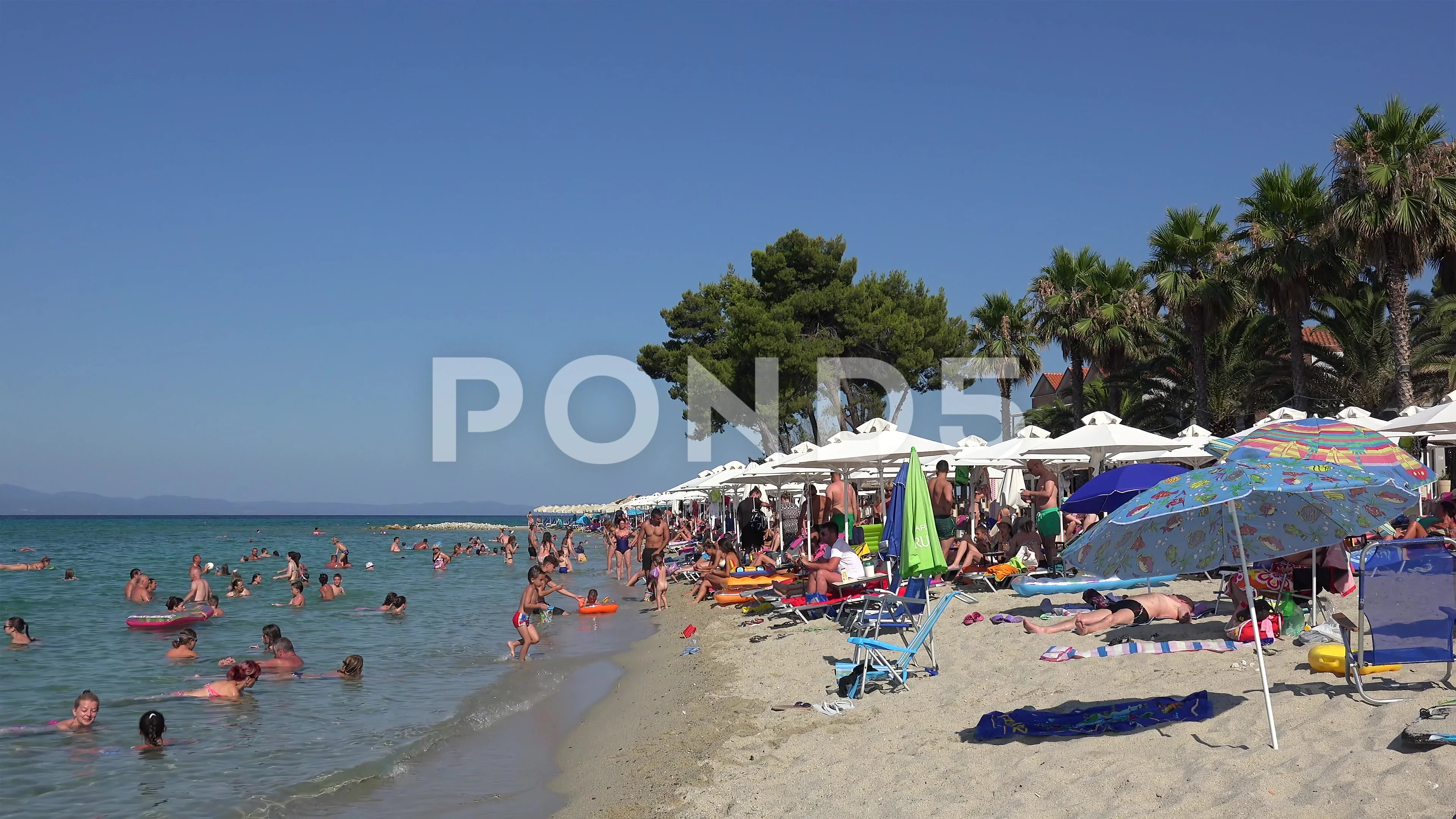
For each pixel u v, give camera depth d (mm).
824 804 5473
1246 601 7551
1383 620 5520
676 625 15656
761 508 22188
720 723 7887
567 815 6219
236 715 9648
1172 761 4992
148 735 8297
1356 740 4727
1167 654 7297
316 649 14234
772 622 13766
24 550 52562
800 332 34062
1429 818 3809
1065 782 5000
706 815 5715
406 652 13852
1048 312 31828
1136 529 5820
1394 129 21922
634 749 7645
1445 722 4617
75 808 6699
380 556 45844
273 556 43781
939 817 4887
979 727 6148
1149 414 32312
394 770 7508
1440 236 21469
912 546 9281
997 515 20797
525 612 13320
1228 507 6004
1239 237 25578
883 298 35250
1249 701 5703
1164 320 30594
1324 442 5156
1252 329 30234
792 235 35219
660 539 19672
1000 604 11234
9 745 8422
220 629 16953
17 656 13945
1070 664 7625
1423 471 4980
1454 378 23891
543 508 124562
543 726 9000
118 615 19188
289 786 7125
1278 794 4312
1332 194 23031
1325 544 6000
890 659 8609
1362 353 28047
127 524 142250
